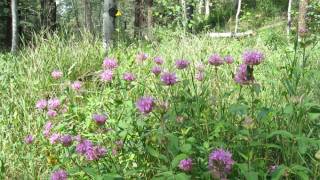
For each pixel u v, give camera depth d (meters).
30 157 1.16
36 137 1.29
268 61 1.90
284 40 3.32
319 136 0.94
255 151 0.93
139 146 1.01
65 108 1.32
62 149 1.13
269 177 0.87
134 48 2.48
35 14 5.58
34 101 1.58
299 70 1.04
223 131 0.99
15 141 1.34
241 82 0.95
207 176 0.80
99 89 1.65
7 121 1.43
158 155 0.85
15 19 4.03
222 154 0.77
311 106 0.93
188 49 2.08
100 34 2.70
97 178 0.83
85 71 1.91
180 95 1.14
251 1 6.89
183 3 4.55
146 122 1.07
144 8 5.06
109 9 2.41
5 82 1.80
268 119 0.96
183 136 0.91
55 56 1.97
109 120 1.06
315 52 2.12
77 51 2.08
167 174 0.78
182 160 0.82
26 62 2.05
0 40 5.80
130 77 1.21
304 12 3.17
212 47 2.20
